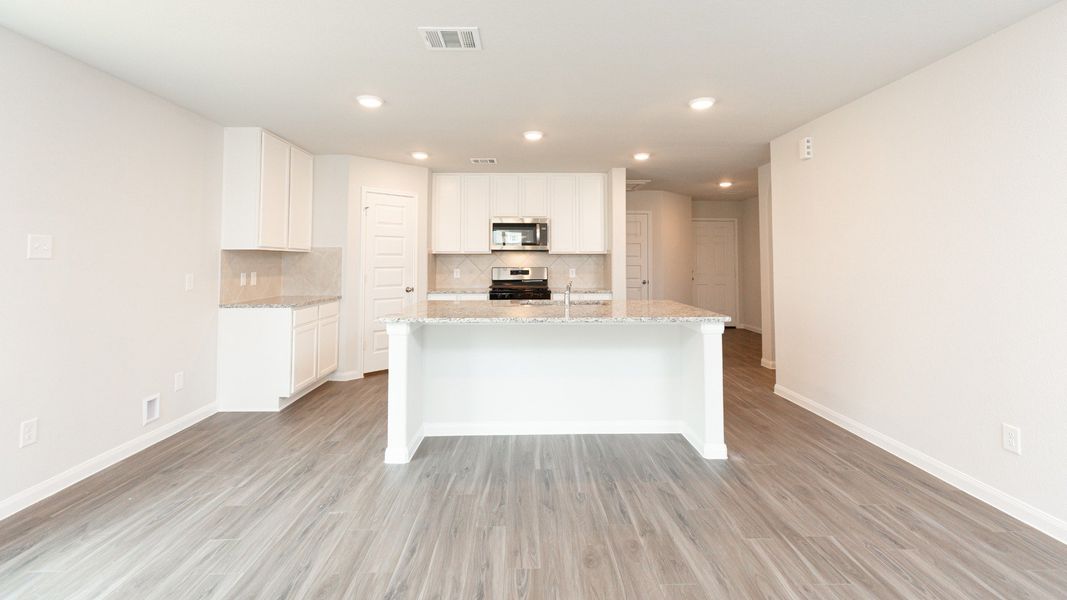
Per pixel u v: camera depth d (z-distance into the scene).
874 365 3.00
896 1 2.02
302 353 3.94
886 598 1.58
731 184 6.52
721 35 2.34
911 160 2.72
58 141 2.42
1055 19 1.98
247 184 3.81
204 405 3.59
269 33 2.31
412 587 1.65
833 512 2.16
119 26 2.21
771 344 5.30
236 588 1.64
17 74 2.22
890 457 2.80
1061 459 1.96
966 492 2.36
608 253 5.55
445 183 5.61
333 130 3.91
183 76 2.79
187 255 3.39
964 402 2.39
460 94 3.12
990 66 2.26
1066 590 1.62
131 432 2.87
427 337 3.23
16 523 2.06
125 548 1.87
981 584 1.66
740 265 8.31
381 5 2.07
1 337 2.15
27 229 2.26
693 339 3.01
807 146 3.65
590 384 3.27
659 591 1.62
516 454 2.88
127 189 2.86
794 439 3.11
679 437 3.19
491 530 2.02
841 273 3.31
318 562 1.79
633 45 2.44
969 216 2.37
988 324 2.27
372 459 2.80
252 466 2.69
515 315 2.82
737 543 1.91
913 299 2.71
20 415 2.22
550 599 1.58
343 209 4.73
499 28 2.28
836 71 2.72
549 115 3.53
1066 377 1.95
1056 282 1.98
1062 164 1.96
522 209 5.62
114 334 2.75
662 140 4.21
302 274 4.75
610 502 2.26
